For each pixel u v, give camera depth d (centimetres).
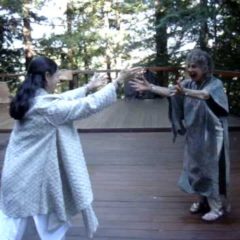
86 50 1412
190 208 337
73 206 226
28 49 1318
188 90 278
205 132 299
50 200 221
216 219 316
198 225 307
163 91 271
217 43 917
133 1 1161
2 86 975
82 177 221
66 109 213
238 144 570
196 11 828
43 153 217
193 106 300
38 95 217
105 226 308
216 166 303
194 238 286
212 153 301
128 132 655
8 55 1318
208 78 294
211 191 306
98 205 350
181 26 853
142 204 352
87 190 223
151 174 439
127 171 452
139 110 838
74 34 1356
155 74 1011
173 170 452
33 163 217
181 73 988
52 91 225
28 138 217
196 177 309
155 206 347
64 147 219
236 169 455
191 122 302
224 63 905
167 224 310
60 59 1410
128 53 1350
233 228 301
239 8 854
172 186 397
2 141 605
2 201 225
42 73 219
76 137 226
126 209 341
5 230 222
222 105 288
